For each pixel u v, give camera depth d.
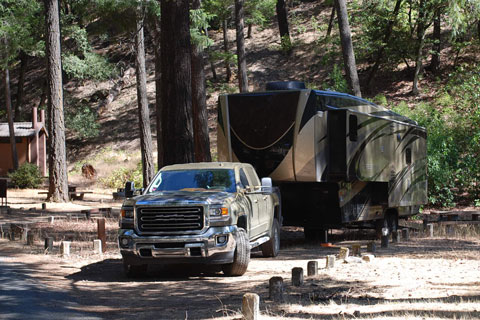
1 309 7.50
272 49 56.91
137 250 10.16
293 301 7.87
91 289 9.52
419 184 21.08
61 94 27.44
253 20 56.03
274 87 15.49
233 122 15.40
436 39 44.44
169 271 11.46
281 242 17.11
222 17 50.97
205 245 10.07
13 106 60.59
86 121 50.78
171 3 15.80
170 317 7.36
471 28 45.16
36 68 67.06
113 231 18.22
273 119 14.98
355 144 15.48
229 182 11.49
